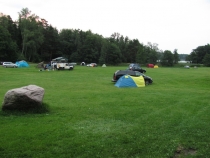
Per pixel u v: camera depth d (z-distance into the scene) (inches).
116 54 4114.2
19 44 3914.9
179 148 244.8
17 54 3378.4
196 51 5698.8
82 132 286.2
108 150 234.4
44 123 321.1
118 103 494.3
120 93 661.9
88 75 1492.4
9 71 1669.5
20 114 361.1
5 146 235.9
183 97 591.5
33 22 3681.1
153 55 4537.4
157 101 524.7
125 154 227.3
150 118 363.9
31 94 373.1
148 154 229.1
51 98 556.7
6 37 3223.4
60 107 438.9
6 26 3607.3
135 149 237.9
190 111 419.8
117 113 396.5
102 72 1809.8
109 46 4116.6
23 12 3730.3
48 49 4207.7
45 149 232.8
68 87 859.4
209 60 4463.6
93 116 373.4
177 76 1469.0
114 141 257.6
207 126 321.1
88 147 240.2
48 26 4387.3
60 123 323.9
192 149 245.4
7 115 353.7
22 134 271.1
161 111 416.8
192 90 793.6
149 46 5359.3
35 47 3599.9
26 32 3464.6
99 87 866.1
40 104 386.0
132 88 831.7
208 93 695.1
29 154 220.4
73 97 577.6
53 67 1969.7
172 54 4517.7
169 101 525.7
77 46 4559.5
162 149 240.1
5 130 284.8
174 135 281.6
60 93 660.1
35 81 1058.7
